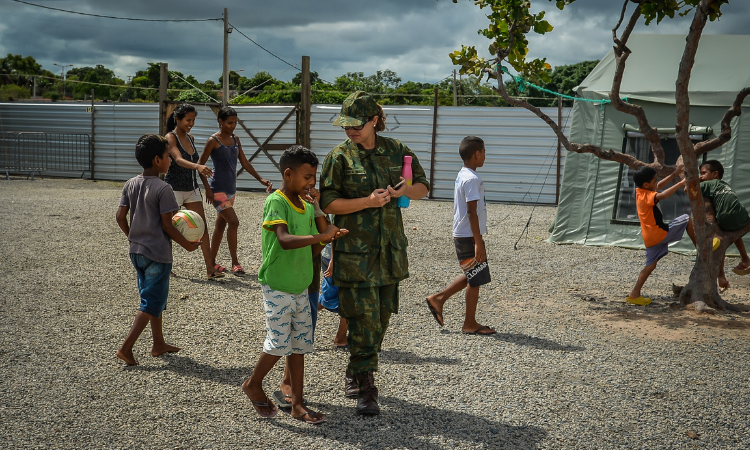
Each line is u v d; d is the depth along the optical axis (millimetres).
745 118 9352
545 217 13945
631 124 9883
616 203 10047
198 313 5828
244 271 7613
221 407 3783
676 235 6363
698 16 5668
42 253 8453
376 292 3764
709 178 6723
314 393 4039
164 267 4480
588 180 10234
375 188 3738
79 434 3387
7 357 4527
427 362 4641
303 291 3623
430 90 33469
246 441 3354
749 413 3818
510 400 3955
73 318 5547
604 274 8008
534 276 7840
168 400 3863
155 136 4527
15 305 5898
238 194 17766
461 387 4156
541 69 7102
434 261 8703
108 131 20266
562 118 16453
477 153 5266
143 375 4266
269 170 18609
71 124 20672
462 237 5289
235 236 7457
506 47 6930
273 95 32062
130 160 20203
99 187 18344
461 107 17109
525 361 4688
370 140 3820
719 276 7023
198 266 7930
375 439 3406
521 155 16844
